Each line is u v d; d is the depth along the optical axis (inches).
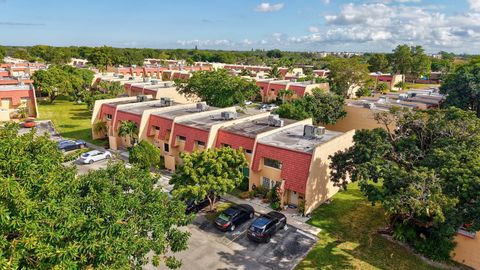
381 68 5300.2
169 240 656.4
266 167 1170.0
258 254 861.8
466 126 975.6
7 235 411.5
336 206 1125.1
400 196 748.0
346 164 983.0
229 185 972.6
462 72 2052.2
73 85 2847.0
